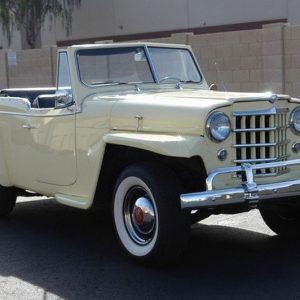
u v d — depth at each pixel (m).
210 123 4.72
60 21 28.11
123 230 5.17
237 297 4.37
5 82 20.64
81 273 5.00
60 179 5.89
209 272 4.93
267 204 5.25
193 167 4.93
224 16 22.45
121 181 5.11
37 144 6.13
